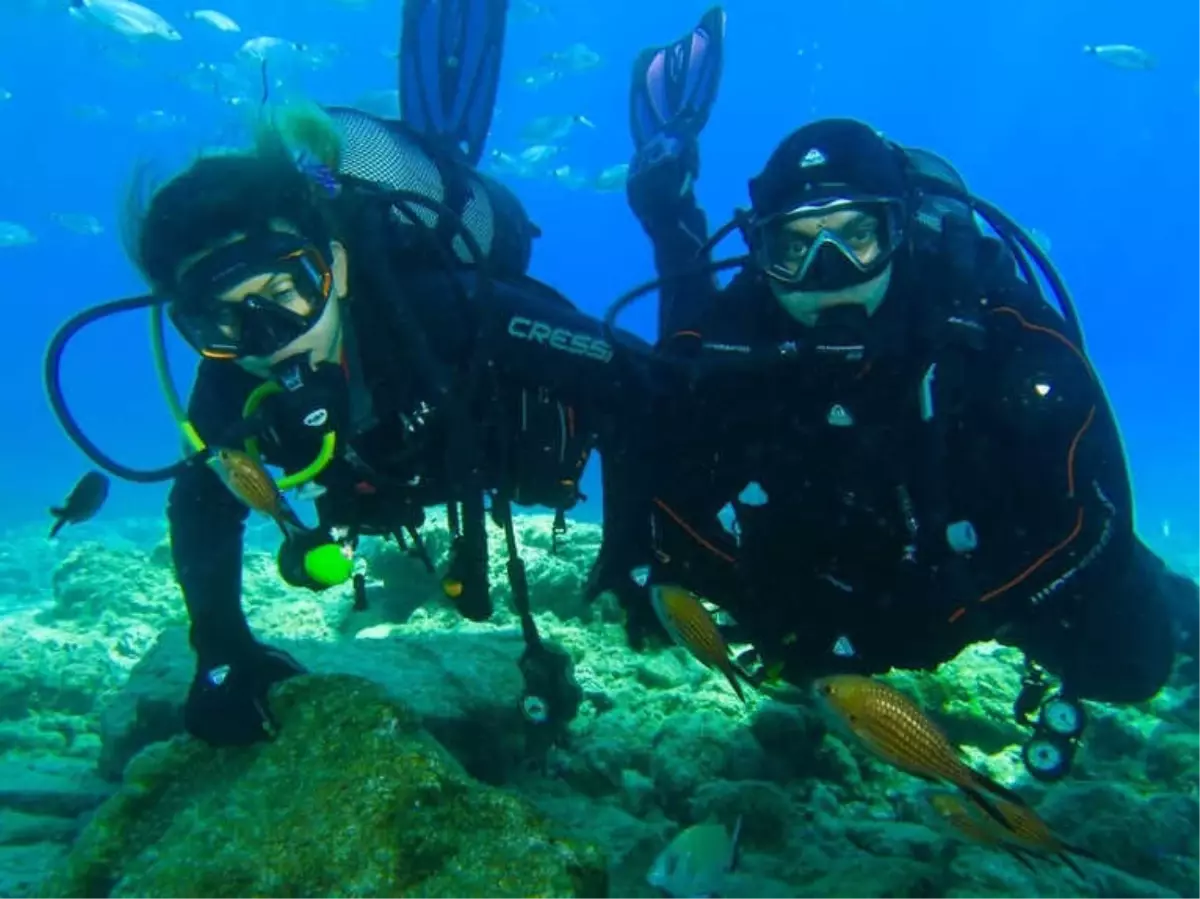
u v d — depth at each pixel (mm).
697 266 3600
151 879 2334
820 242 3129
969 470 3402
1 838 3771
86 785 4207
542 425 3625
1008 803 1972
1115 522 3445
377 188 3205
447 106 5723
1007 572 3539
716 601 3877
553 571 6262
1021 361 3273
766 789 3605
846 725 1971
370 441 3238
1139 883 3025
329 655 4480
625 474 3715
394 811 2326
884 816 3873
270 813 2412
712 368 3395
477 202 4109
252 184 2777
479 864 2244
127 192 2941
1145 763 4387
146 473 2783
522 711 3646
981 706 4703
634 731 4664
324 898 2236
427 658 4492
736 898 2955
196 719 2932
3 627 7918
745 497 3520
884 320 3252
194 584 3031
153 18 13703
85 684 5836
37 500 25547
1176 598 5098
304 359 2867
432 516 6836
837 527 3416
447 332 3240
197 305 2775
